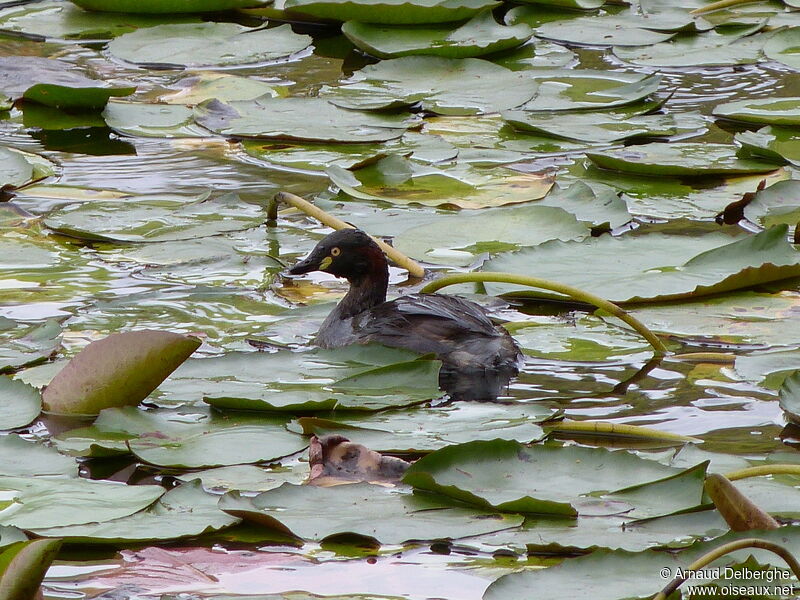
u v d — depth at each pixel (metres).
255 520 7.60
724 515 7.20
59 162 15.80
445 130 17.00
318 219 13.14
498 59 19.94
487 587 6.75
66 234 13.40
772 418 9.37
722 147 16.20
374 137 16.50
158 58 19.69
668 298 11.62
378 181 15.16
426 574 7.07
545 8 22.84
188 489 7.97
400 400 9.52
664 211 14.15
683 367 10.37
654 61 19.81
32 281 12.12
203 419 9.25
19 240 13.21
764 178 15.16
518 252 12.55
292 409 9.32
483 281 11.23
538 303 11.93
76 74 18.73
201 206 14.24
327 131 16.67
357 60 20.08
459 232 13.42
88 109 17.97
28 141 16.59
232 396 9.43
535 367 10.42
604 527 7.43
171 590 6.88
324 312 11.66
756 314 11.36
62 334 10.85
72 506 7.68
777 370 10.09
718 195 14.67
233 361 10.19
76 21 21.56
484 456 8.16
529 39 20.83
